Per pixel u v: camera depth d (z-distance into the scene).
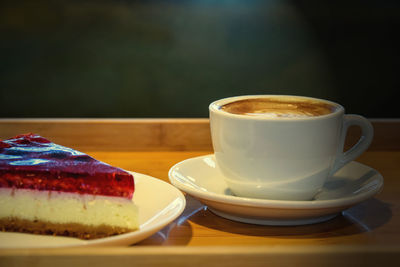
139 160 0.62
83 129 0.65
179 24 2.66
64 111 2.64
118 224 0.48
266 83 2.65
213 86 2.64
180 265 0.34
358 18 2.62
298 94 2.66
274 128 0.46
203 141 0.66
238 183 0.48
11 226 0.50
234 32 2.66
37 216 0.49
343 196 0.49
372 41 2.62
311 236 0.45
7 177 0.50
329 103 0.50
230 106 0.51
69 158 0.52
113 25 2.66
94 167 0.50
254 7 2.67
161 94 2.65
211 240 0.44
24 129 0.65
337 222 0.47
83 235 0.48
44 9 2.63
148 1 2.65
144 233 0.42
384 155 0.64
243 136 0.46
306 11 2.64
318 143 0.46
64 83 2.64
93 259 0.34
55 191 0.49
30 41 2.64
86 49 2.66
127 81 2.64
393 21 2.60
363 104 2.63
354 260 0.34
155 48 2.66
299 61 2.67
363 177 0.52
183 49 2.66
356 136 0.66
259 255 0.34
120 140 0.65
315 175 0.47
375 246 0.35
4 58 2.63
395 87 2.62
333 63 2.63
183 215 0.48
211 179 0.53
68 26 2.64
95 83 2.65
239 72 2.67
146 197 0.49
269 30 2.65
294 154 0.46
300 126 0.45
